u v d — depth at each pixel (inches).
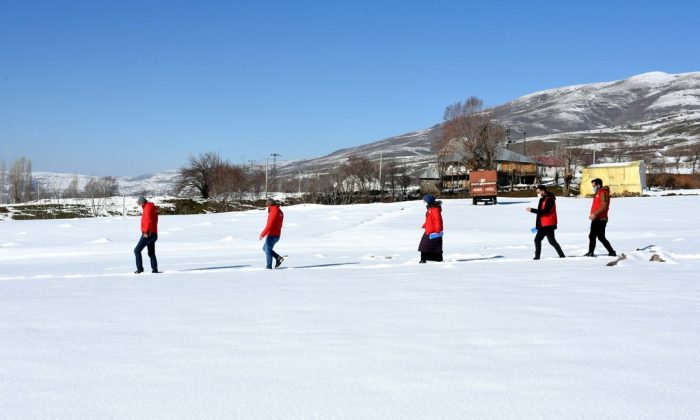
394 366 165.2
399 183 4183.1
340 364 168.2
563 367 161.9
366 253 714.8
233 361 173.2
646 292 302.4
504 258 565.6
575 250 661.3
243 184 3447.3
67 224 1530.5
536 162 4244.6
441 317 239.5
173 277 442.3
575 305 264.1
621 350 179.6
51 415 129.5
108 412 131.3
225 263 601.6
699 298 281.0
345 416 127.1
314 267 517.0
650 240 802.2
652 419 123.0
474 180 1993.1
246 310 267.0
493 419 124.3
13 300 313.3
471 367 163.2
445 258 585.0
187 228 1305.4
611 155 6279.5
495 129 3304.6
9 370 165.3
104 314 260.4
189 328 224.4
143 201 498.3
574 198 2364.7
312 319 240.1
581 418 124.1
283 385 149.3
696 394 138.3
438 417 126.0
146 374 160.2
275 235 510.0
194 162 3531.0
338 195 3358.8
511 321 228.1
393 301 286.8
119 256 745.6
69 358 178.4
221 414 129.3
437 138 3508.9
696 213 1464.1
